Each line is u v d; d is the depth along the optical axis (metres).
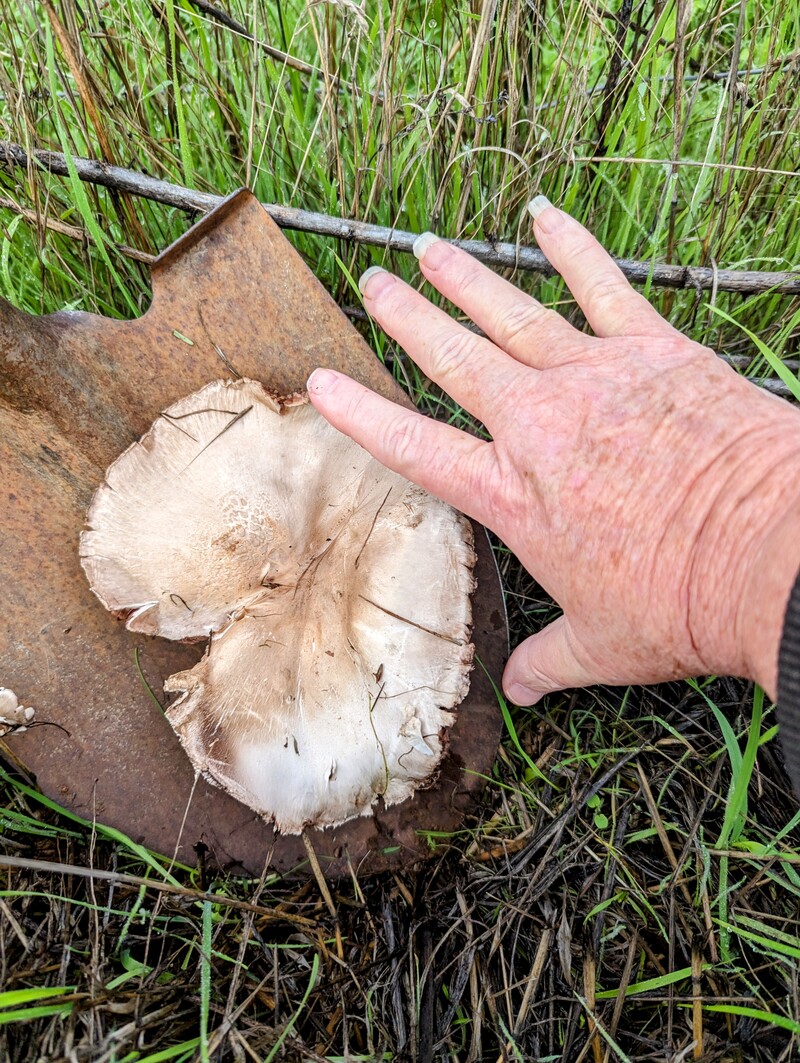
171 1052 0.23
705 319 0.38
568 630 0.28
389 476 0.30
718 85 0.40
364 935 0.29
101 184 0.33
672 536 0.23
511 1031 0.27
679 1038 0.27
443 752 0.30
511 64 0.31
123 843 0.28
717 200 0.35
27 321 0.27
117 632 0.29
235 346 0.30
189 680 0.29
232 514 0.29
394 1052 0.26
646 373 0.26
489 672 0.32
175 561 0.28
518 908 0.29
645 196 0.39
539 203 0.30
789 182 0.36
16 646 0.28
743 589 0.22
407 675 0.30
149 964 0.27
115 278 0.33
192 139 0.37
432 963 0.28
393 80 0.32
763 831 0.30
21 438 0.27
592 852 0.30
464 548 0.31
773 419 0.24
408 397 0.31
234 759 0.29
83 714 0.28
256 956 0.27
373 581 0.30
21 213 0.32
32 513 0.28
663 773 0.32
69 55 0.29
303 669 0.29
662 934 0.29
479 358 0.28
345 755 0.29
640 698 0.33
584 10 0.32
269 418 0.29
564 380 0.26
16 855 0.27
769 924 0.29
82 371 0.28
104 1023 0.24
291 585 0.30
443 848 0.30
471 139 0.35
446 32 0.35
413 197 0.36
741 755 0.31
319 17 0.32
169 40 0.31
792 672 0.20
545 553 0.26
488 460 0.27
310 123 0.39
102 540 0.28
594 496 0.25
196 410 0.29
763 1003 0.27
